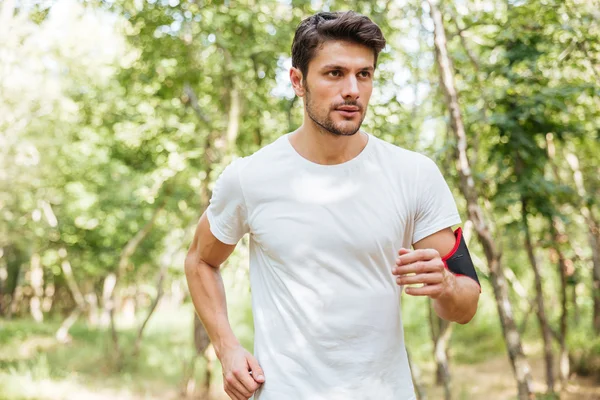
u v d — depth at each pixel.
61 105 10.88
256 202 1.80
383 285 1.75
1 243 15.98
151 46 7.96
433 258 1.57
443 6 5.89
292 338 1.75
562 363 8.62
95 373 11.24
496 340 13.37
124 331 17.41
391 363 1.77
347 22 1.64
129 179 12.80
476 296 1.73
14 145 10.57
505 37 5.86
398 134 6.45
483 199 6.69
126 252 11.92
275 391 1.76
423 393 6.64
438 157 6.22
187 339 15.62
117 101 10.77
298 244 1.74
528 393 4.95
